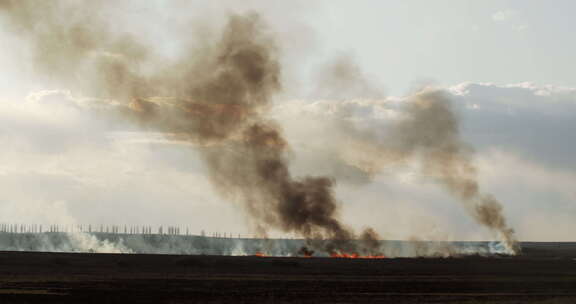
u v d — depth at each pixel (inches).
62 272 6432.1
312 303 3978.8
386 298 4296.3
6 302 3954.2
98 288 4832.7
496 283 5561.0
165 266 7367.1
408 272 6939.0
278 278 6008.9
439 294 4603.8
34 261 7534.5
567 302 4131.4
